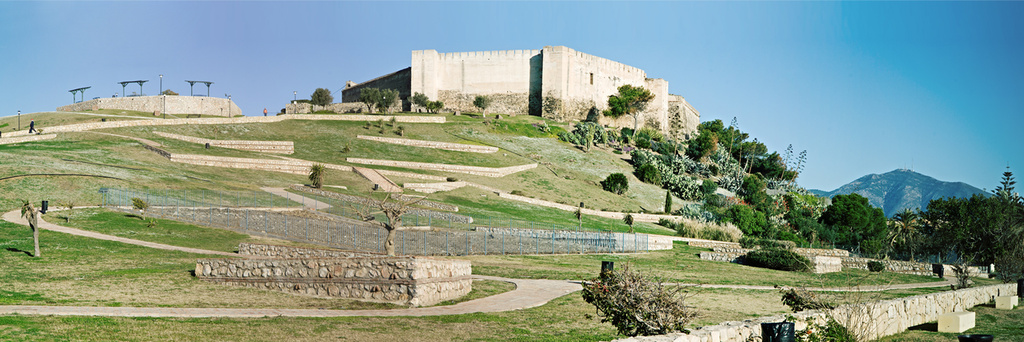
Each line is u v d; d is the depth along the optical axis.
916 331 18.77
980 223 65.44
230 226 40.19
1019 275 39.31
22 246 30.08
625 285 14.98
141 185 49.12
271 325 16.47
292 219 39.22
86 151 62.06
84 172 50.47
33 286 21.45
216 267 23.19
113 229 36.12
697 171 104.31
